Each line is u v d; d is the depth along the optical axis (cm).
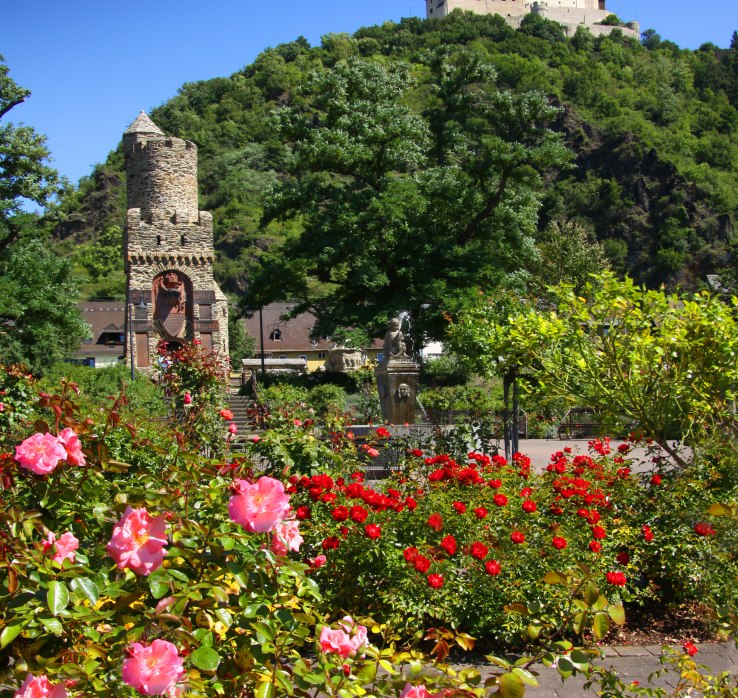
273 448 749
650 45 15238
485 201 3822
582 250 5994
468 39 14262
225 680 307
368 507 675
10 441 989
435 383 3838
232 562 322
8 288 3275
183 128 13238
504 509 709
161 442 927
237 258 10694
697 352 873
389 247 3688
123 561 301
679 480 833
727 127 12281
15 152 3106
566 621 650
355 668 317
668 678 621
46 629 287
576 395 1001
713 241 9881
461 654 666
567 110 11481
